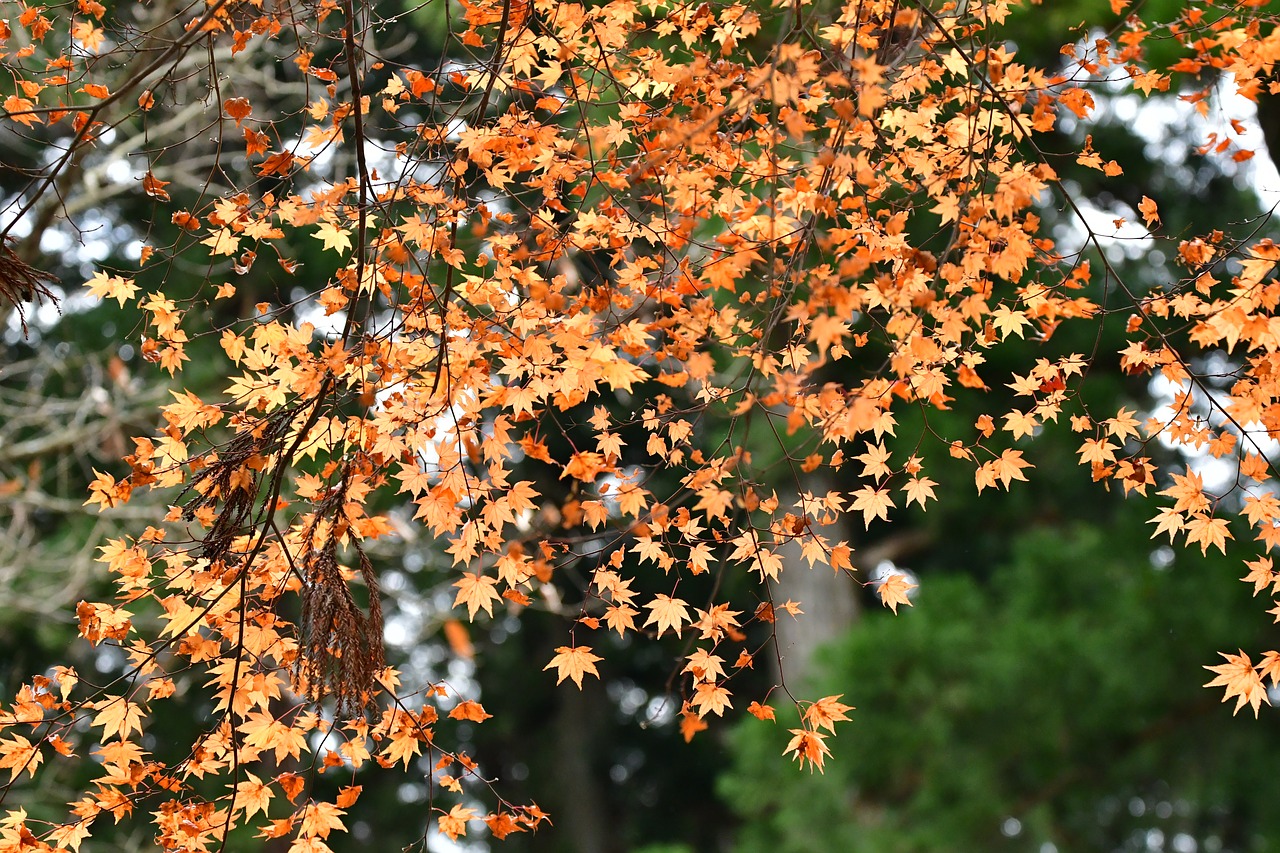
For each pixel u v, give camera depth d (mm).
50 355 6609
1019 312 2393
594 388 2375
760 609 2393
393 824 12641
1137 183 8312
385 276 2232
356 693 2209
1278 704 7012
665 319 2291
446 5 2287
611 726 14656
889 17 2211
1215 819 8078
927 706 7281
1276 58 2076
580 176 2422
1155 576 6812
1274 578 2338
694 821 14875
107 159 4980
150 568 2332
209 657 2389
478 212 2324
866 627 7668
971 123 2330
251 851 7641
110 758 2330
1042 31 4504
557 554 2311
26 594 7137
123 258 7500
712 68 2336
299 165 2342
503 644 13852
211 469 2188
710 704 2359
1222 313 2188
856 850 7242
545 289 2094
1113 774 7133
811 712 2387
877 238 2404
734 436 7496
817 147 2439
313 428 2324
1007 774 7414
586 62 2438
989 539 9633
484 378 2260
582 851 13859
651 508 2283
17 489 6062
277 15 2309
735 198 2475
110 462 7699
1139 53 2197
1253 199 8297
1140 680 6742
